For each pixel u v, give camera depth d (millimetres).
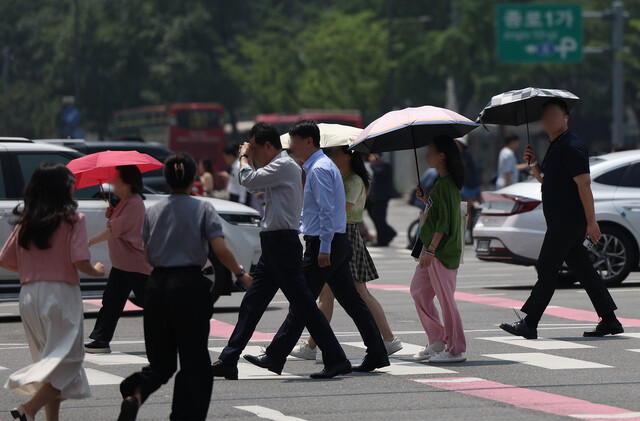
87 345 29016
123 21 177000
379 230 69438
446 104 159750
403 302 39875
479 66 147750
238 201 59188
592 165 43500
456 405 21188
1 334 33781
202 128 146375
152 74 173500
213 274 37312
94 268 18891
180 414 18547
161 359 18891
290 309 25094
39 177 18797
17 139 38469
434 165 25984
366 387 23281
